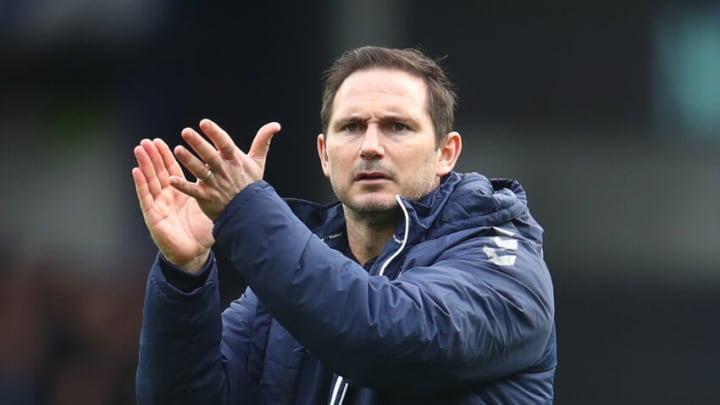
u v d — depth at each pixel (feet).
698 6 54.54
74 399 54.08
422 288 22.30
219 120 55.16
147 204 23.59
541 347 24.22
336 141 25.18
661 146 54.90
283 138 55.11
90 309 54.54
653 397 54.65
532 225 25.57
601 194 54.85
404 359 21.75
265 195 22.11
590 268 54.80
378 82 25.02
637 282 54.80
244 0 55.11
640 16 54.80
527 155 54.90
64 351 54.29
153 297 23.91
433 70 26.02
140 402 25.21
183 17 54.95
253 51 55.16
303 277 21.53
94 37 55.06
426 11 54.85
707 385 54.49
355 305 21.49
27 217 54.90
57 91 55.21
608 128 54.90
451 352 22.00
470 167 54.85
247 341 26.25
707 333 54.70
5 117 55.06
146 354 24.41
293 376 25.30
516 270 23.70
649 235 54.75
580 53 54.95
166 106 54.95
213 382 24.86
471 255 23.76
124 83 55.16
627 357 54.75
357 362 21.81
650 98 54.80
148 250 54.70
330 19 54.90
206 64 55.11
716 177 54.80
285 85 55.16
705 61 54.65
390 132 24.93
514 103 54.85
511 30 55.06
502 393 24.00
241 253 21.90
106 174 55.01
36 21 54.90
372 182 24.72
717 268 54.65
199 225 24.02
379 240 25.88
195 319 24.02
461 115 54.80
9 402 53.52
